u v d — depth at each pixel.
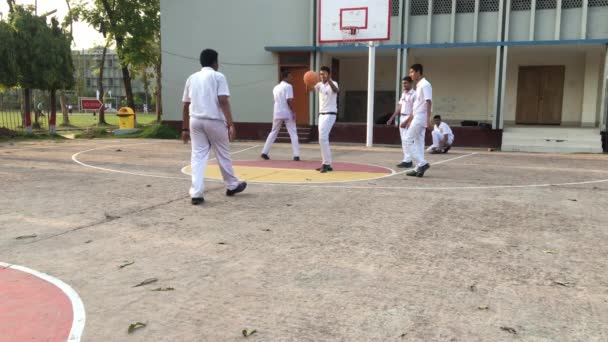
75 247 4.61
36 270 4.05
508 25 16.23
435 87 20.12
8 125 24.20
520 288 3.65
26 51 17.83
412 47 17.08
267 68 19.16
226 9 19.47
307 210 6.03
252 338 2.95
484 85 19.55
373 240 4.81
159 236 4.94
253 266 4.11
